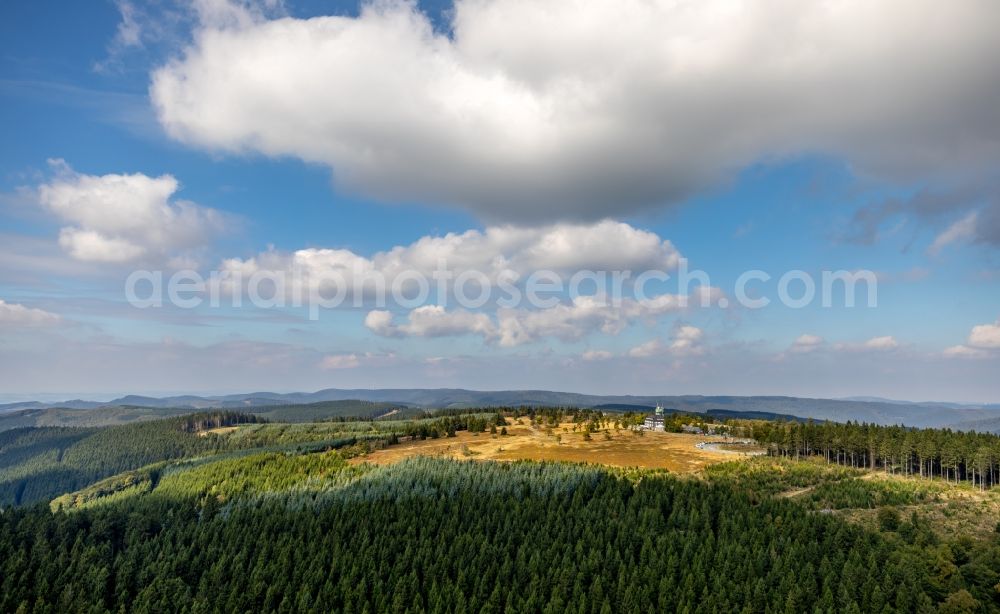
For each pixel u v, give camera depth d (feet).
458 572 388.37
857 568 335.88
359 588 384.88
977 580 323.98
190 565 449.89
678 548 391.24
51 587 420.77
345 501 518.78
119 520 524.52
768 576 347.36
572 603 345.72
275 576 413.39
